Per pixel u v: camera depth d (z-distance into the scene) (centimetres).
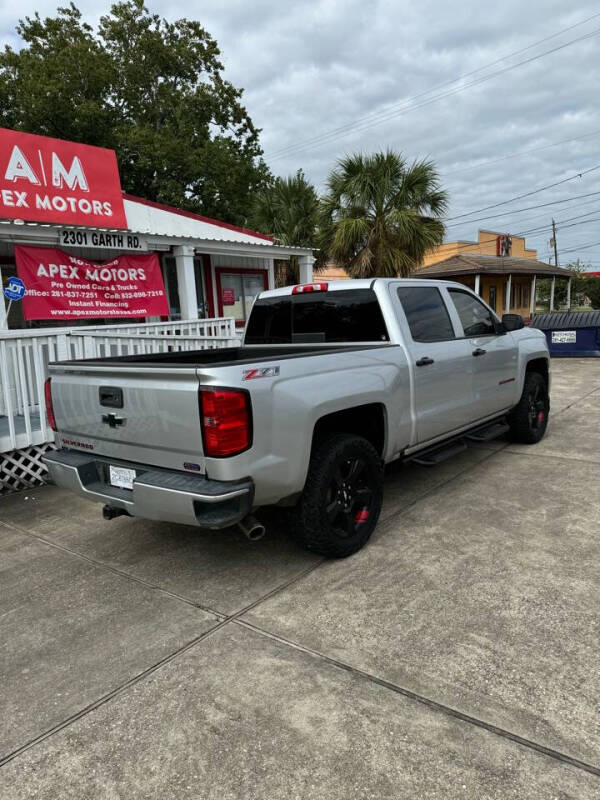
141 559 373
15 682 251
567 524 394
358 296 432
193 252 1071
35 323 991
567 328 1494
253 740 210
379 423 390
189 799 186
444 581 320
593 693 225
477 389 495
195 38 2798
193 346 764
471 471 529
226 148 2722
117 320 1115
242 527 305
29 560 379
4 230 802
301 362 326
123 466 332
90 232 907
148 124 2661
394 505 447
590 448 591
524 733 206
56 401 375
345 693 232
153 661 261
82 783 195
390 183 1533
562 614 281
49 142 853
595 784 184
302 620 288
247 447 288
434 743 204
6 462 525
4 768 203
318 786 188
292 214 1902
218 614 299
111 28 2688
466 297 511
